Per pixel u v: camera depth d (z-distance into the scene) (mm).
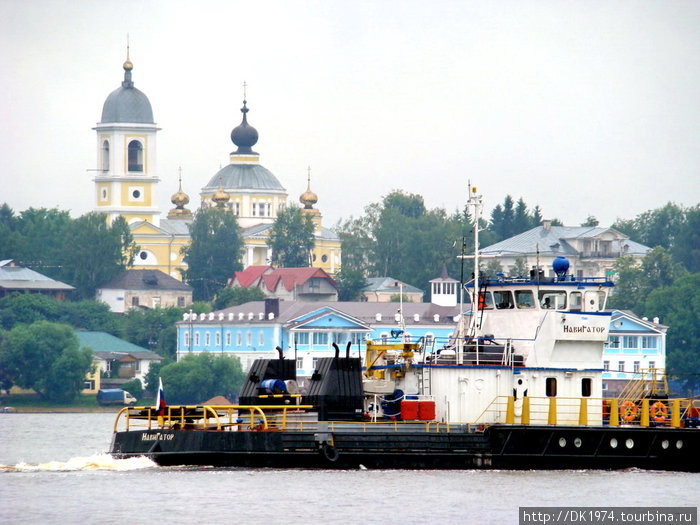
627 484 197625
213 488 190625
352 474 198125
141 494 187625
